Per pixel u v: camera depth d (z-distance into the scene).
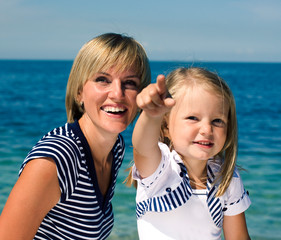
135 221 6.19
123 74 2.09
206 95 2.36
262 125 17.56
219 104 2.39
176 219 2.47
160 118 1.95
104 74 2.09
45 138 2.07
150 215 2.50
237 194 2.62
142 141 2.05
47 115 19.56
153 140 2.06
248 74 78.31
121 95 2.08
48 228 2.12
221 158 2.71
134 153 2.27
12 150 11.31
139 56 2.14
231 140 2.57
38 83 45.19
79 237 2.15
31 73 74.75
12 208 1.84
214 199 2.54
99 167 2.29
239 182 2.65
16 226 1.84
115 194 7.21
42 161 1.90
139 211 2.55
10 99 26.80
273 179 8.74
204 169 2.61
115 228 5.92
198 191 2.52
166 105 1.59
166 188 2.44
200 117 2.37
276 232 6.01
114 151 2.47
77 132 2.12
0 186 7.76
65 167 1.94
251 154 11.43
